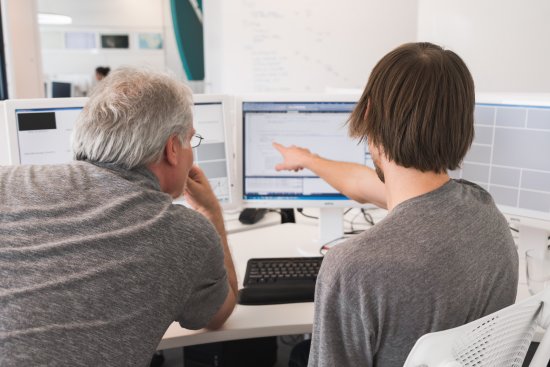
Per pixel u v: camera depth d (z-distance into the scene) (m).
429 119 0.85
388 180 0.93
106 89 1.06
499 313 0.79
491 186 1.60
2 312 0.85
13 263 0.89
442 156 0.87
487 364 0.84
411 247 0.82
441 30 3.51
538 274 1.38
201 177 1.37
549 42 3.25
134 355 0.90
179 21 6.24
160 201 1.01
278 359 2.37
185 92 1.12
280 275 1.47
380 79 0.89
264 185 1.70
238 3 3.83
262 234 1.88
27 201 0.97
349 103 1.65
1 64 3.80
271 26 3.85
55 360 0.83
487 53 3.41
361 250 0.83
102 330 0.88
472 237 0.86
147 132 1.02
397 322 0.82
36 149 1.49
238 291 1.39
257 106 1.65
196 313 1.11
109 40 7.26
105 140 1.01
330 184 1.60
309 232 1.89
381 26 3.88
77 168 1.03
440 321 0.82
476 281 0.85
